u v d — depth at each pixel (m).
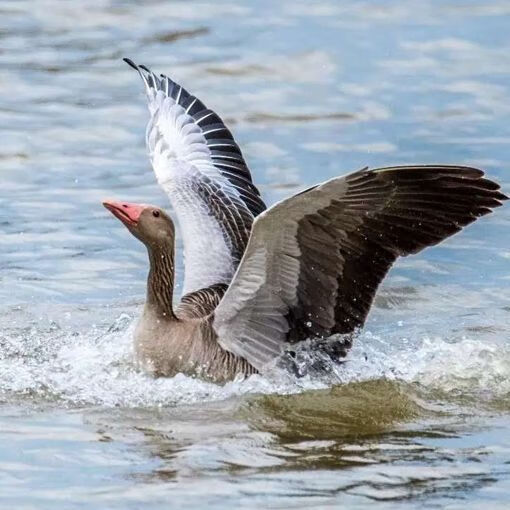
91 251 17.14
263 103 22.39
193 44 25.06
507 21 26.50
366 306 12.87
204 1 27.75
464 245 17.38
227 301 13.08
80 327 14.76
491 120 21.72
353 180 11.99
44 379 13.13
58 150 20.53
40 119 21.70
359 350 13.83
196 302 13.86
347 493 10.45
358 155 20.22
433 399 12.85
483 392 13.05
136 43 25.12
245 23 26.34
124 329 14.65
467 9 27.28
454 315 15.18
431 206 12.41
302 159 20.08
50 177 19.55
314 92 22.92
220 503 10.25
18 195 18.91
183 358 13.16
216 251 14.50
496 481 10.70
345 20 26.62
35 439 11.59
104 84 23.23
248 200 15.73
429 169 12.20
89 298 15.73
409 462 11.11
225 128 16.16
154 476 10.79
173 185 15.33
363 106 22.34
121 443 11.52
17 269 16.52
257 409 12.47
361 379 13.30
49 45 25.00
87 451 11.34
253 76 23.56
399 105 22.39
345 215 12.34
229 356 13.23
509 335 14.58
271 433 11.82
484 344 14.27
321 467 11.02
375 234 12.56
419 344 14.28
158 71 23.58
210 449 11.43
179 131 16.16
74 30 25.89
